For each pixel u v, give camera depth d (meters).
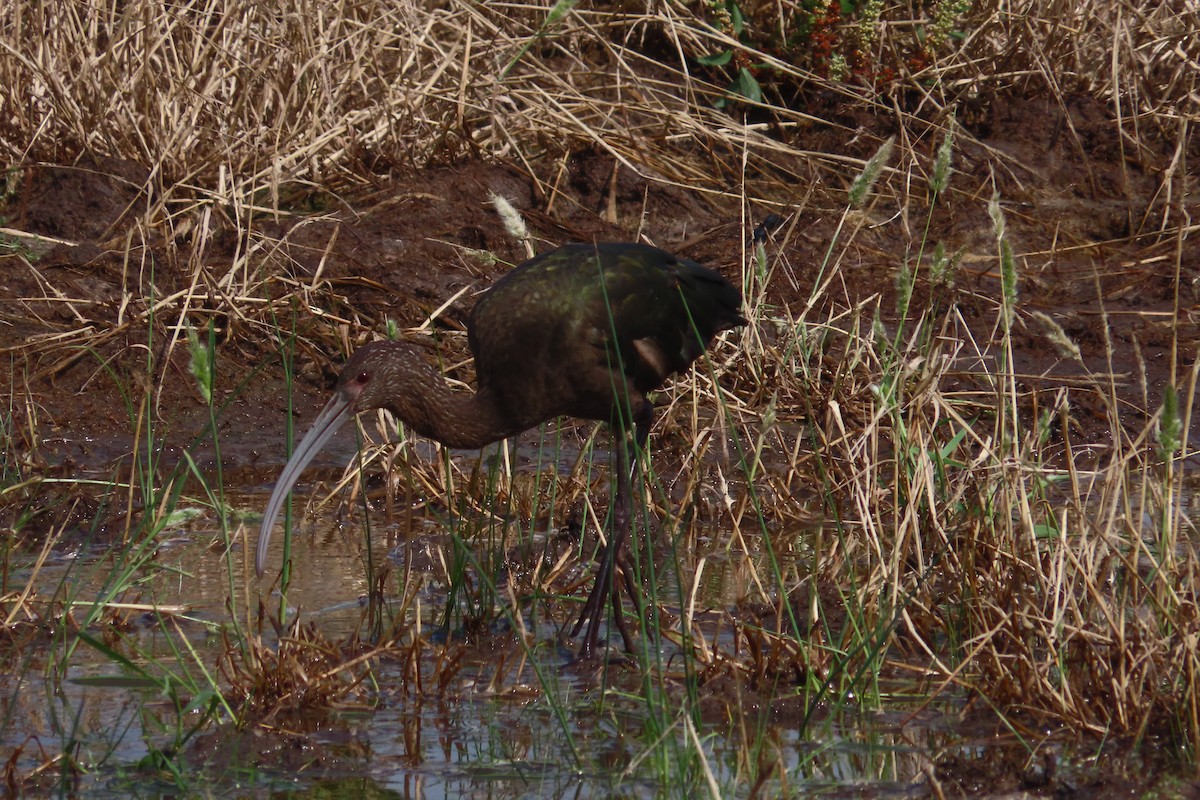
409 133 16.73
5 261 14.82
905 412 12.05
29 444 12.73
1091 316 15.14
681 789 7.17
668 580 10.45
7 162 16.03
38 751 7.62
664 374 10.25
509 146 17.03
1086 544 8.65
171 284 14.60
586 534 11.28
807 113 18.36
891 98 18.06
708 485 12.44
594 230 16.19
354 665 8.61
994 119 18.19
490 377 9.73
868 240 16.53
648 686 7.65
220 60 16.25
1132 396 13.79
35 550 10.90
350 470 12.30
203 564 10.71
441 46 17.41
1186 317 15.00
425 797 7.20
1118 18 17.66
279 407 13.84
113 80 16.02
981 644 8.29
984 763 7.54
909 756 7.68
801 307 14.88
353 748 7.79
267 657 8.46
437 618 9.76
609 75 18.03
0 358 13.79
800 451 12.86
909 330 14.82
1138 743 7.63
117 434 13.23
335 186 16.48
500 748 7.81
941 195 17.17
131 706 8.27
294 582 10.35
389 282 15.04
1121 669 7.91
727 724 8.16
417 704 8.42
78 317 14.05
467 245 15.74
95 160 15.84
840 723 8.12
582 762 7.62
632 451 10.03
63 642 9.13
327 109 16.22
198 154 16.06
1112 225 16.97
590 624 9.15
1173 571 8.18
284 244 15.12
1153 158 17.64
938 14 18.00
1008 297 8.72
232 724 7.98
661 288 9.98
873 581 9.15
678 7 18.88
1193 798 7.07
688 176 17.12
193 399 13.75
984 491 9.40
